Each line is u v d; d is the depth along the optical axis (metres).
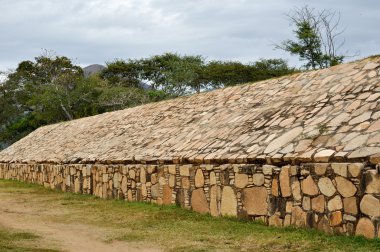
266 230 7.80
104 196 14.46
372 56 10.78
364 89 9.30
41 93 47.81
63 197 14.92
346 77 10.52
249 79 39.25
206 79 41.91
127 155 13.83
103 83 46.44
